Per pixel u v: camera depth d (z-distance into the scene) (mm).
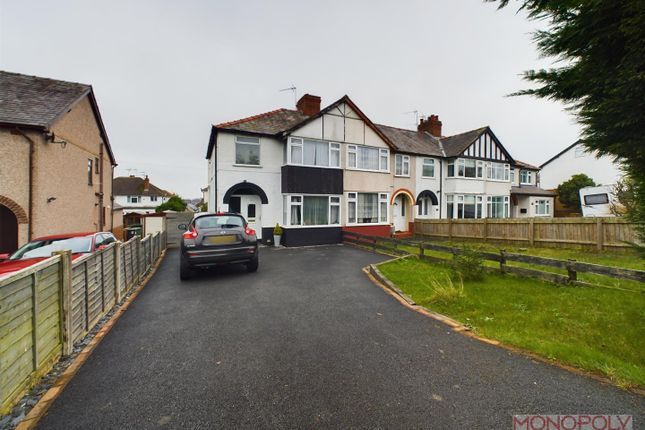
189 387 3010
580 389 2885
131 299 6184
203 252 7570
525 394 2832
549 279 6527
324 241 15445
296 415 2568
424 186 20500
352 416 2549
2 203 9781
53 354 3443
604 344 3791
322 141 15633
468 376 3172
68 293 3738
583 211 19109
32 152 10250
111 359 3615
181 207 44469
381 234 17422
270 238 15086
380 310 5438
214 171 15172
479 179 21828
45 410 2645
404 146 20109
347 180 16312
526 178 29172
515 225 13852
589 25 3090
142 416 2566
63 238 6883
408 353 3725
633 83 2879
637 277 5258
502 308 5211
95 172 16562
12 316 2686
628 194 3652
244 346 3965
